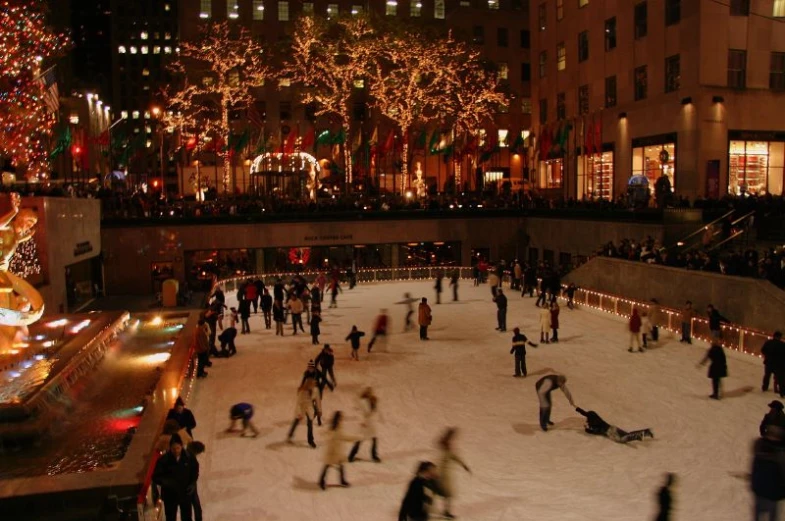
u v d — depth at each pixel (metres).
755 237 29.64
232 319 22.94
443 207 46.34
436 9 69.12
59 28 66.25
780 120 37.97
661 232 30.73
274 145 51.78
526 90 68.31
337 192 59.47
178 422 11.64
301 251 44.59
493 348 22.88
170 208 42.88
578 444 13.94
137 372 18.73
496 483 12.07
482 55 66.44
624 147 43.56
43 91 32.69
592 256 33.31
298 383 19.05
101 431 13.47
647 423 15.05
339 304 32.75
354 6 66.56
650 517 10.65
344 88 55.62
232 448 14.05
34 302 17.81
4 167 32.31
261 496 11.67
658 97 40.16
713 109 36.81
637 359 20.59
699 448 13.52
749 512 10.73
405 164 56.50
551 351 22.00
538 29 55.25
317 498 11.55
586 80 48.28
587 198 47.38
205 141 50.22
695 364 19.77
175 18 132.25
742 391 17.05
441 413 16.09
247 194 50.03
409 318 26.36
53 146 39.06
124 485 9.80
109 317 23.08
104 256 40.53
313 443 14.09
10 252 17.80
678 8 38.31
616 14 44.31
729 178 37.47
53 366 15.58
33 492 9.59
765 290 20.41
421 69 55.16
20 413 12.70
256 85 58.97
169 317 27.69
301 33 55.28
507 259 45.59
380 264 45.59
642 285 26.92
